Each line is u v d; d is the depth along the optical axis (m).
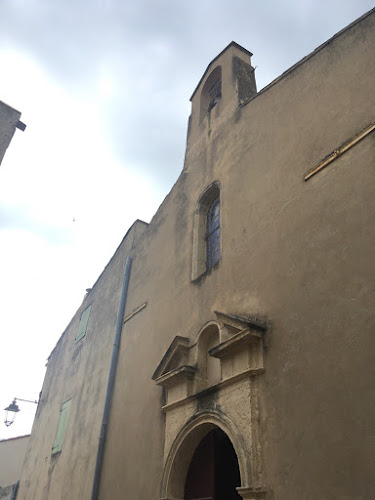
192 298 7.30
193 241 8.05
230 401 5.39
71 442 10.12
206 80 10.24
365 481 3.59
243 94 8.42
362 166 4.84
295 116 6.38
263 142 6.89
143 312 9.06
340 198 4.97
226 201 7.27
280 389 4.77
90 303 13.01
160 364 7.17
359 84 5.41
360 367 4.00
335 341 4.36
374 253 4.29
